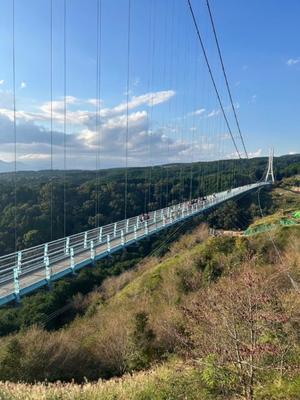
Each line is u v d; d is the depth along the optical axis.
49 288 14.49
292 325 5.91
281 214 48.19
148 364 14.34
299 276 13.08
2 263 20.98
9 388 7.57
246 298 5.68
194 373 6.50
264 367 5.57
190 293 21.41
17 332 18.67
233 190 67.19
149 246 35.22
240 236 31.36
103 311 24.72
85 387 7.77
